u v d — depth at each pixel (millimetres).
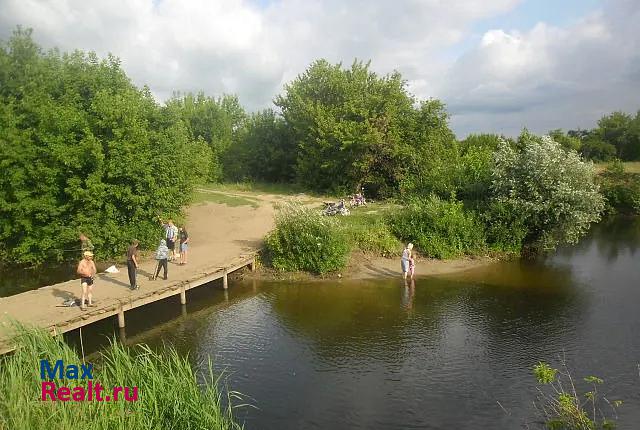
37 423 7270
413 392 11156
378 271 21734
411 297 18297
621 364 12336
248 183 46938
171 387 8477
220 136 57031
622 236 30750
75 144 21859
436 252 23797
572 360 12625
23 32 27062
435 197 26891
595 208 24312
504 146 26453
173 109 25672
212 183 48188
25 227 21484
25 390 7699
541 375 8633
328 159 39719
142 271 18906
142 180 22234
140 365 9133
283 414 10234
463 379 11742
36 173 21312
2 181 21328
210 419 7980
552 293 18641
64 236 21250
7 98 24391
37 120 23594
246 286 19844
